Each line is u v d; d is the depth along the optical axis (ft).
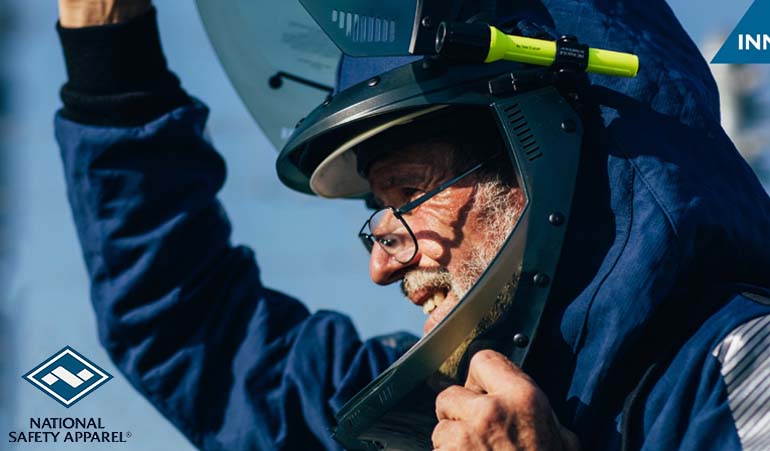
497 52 7.39
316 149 8.18
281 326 9.57
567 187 7.36
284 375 9.36
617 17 7.82
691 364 7.08
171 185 9.21
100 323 9.32
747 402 6.91
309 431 9.30
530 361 7.38
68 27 9.08
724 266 7.42
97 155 9.09
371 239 8.02
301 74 8.99
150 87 9.12
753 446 6.81
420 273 7.79
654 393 7.14
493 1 7.68
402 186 7.84
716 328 7.14
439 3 7.49
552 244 7.32
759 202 7.69
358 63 7.95
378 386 7.50
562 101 7.47
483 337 7.34
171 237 9.20
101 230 9.18
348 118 7.55
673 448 6.99
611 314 7.20
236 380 9.37
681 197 7.27
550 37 7.61
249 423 9.22
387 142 7.82
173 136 9.18
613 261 7.27
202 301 9.39
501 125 7.43
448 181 7.73
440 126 7.73
